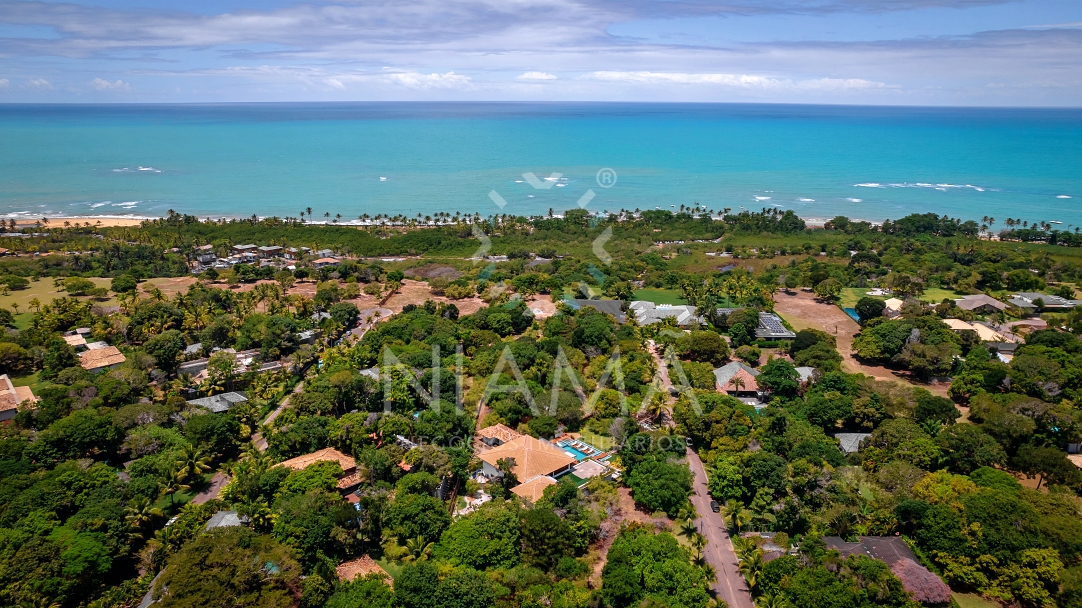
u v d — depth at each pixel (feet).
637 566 241.35
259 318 480.64
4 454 296.71
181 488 306.35
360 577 236.43
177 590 207.92
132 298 541.34
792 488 282.56
